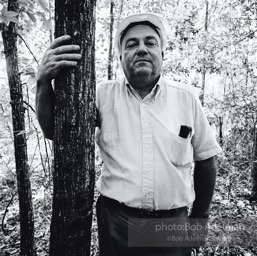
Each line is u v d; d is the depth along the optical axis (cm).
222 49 633
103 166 168
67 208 139
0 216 500
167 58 637
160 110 157
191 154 164
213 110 691
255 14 625
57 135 138
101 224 166
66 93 133
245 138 669
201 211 187
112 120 159
